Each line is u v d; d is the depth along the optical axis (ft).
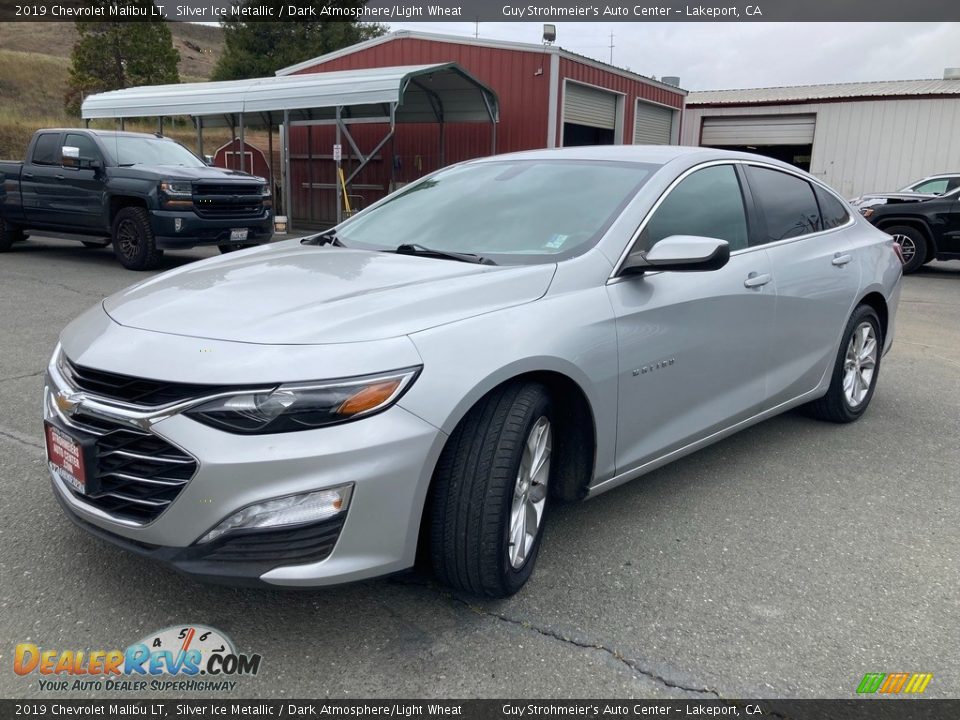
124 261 34.96
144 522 7.73
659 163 11.71
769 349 12.75
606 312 9.57
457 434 8.23
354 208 67.46
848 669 7.95
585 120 63.62
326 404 7.30
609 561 9.98
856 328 15.35
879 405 17.35
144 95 59.72
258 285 9.27
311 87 51.67
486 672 7.75
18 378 17.31
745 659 8.06
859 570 9.94
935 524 11.34
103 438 7.89
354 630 8.37
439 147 60.23
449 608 8.82
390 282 9.15
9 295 27.68
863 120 74.33
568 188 11.51
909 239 42.83
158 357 7.72
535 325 8.79
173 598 8.86
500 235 10.87
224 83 58.44
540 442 9.14
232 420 7.26
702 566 9.93
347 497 7.35
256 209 36.65
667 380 10.61
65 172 36.32
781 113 78.23
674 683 7.66
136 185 33.73
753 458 13.84
